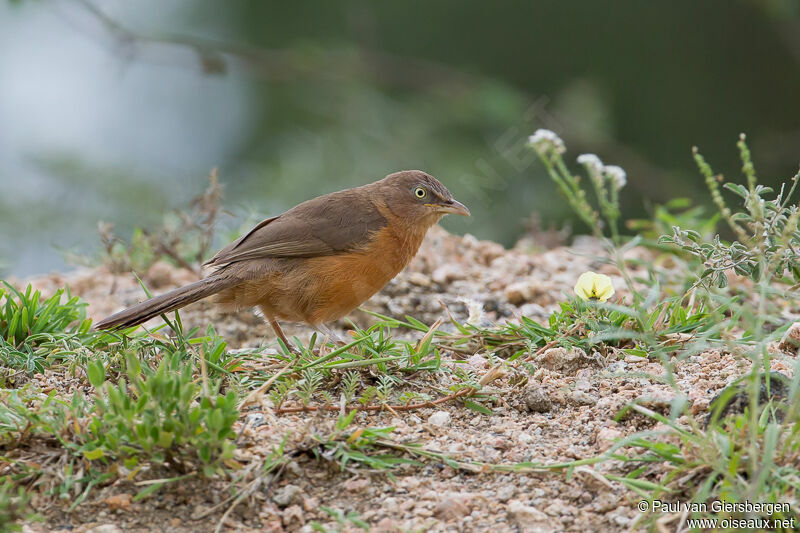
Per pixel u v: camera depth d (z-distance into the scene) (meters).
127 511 6.94
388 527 6.79
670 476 6.90
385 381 8.63
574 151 24.89
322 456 7.44
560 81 28.69
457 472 7.48
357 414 8.38
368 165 24.55
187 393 6.93
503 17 29.03
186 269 14.57
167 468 7.24
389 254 11.01
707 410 7.87
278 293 10.46
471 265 14.30
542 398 8.41
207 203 14.30
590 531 6.74
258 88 28.77
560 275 13.77
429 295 13.15
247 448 7.55
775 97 27.84
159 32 25.61
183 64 25.28
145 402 6.94
